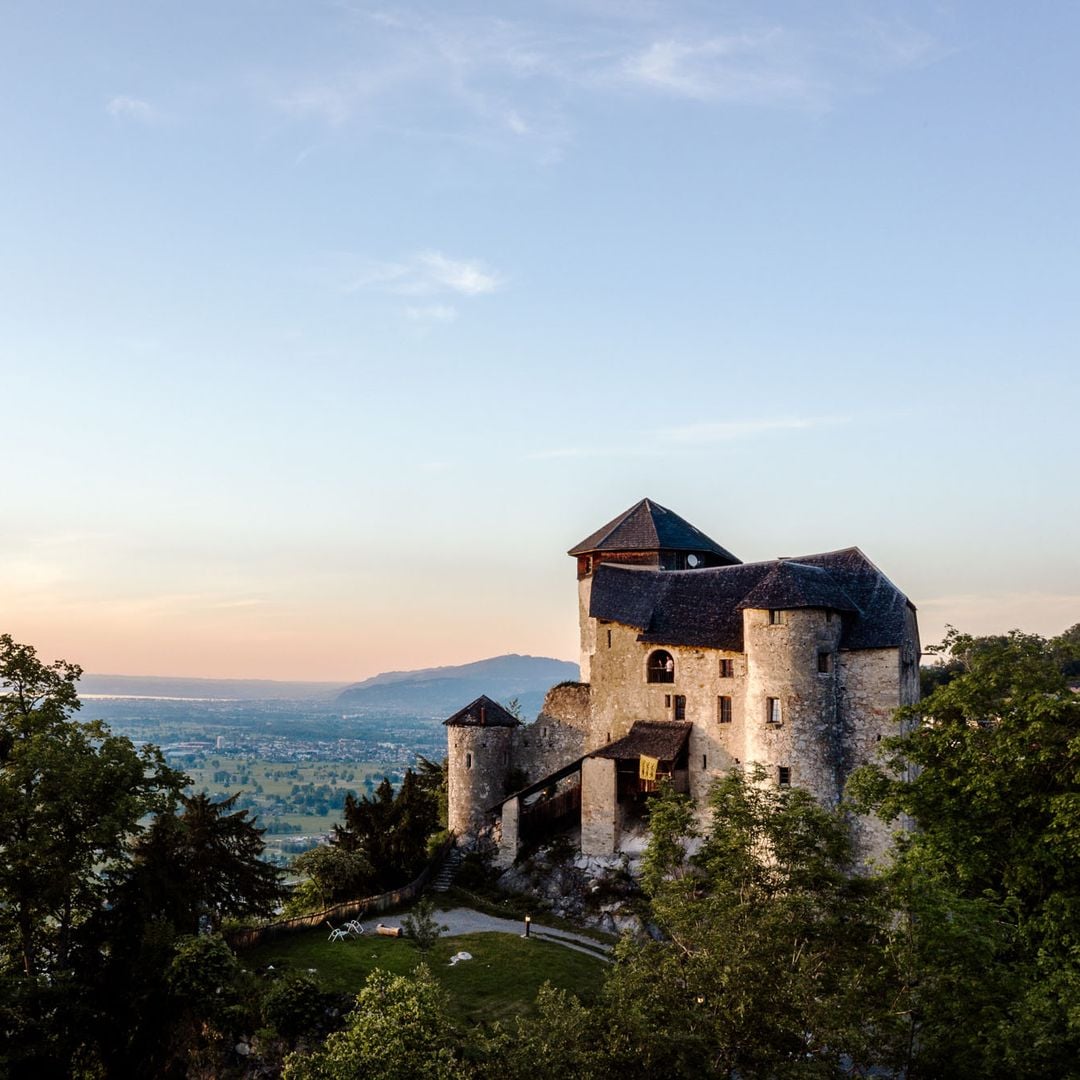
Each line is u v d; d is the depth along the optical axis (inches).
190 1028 1701.5
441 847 2785.4
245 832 2121.1
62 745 1792.6
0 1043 1664.6
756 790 1577.3
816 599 2447.1
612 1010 1087.0
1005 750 1469.0
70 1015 1733.5
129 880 1899.6
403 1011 1100.5
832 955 1270.9
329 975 1849.2
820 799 2412.6
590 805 2576.3
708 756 2603.3
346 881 2449.6
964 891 1546.5
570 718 2935.5
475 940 2103.8
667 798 1649.9
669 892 1403.8
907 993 1193.4
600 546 3129.9
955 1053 1194.6
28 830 1738.4
